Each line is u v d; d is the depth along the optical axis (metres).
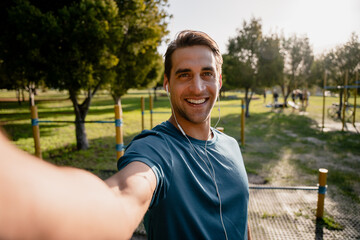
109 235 0.30
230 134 10.55
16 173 0.18
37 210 0.18
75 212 0.24
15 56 5.91
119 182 0.55
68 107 21.34
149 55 10.06
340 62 15.25
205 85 1.06
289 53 18.66
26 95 26.41
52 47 5.68
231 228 0.96
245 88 15.92
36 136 5.42
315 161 6.84
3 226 0.16
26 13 5.31
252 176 5.71
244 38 14.55
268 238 3.42
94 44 6.06
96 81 7.20
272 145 8.71
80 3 5.70
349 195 4.69
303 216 3.96
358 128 11.84
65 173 0.26
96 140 9.33
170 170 0.83
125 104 26.75
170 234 0.82
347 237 3.44
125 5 7.15
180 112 1.07
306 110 20.30
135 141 0.91
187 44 1.07
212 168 1.01
